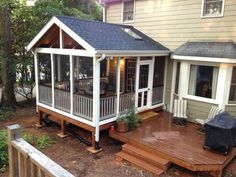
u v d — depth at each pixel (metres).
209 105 9.44
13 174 3.47
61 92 9.12
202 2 9.84
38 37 9.12
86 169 6.89
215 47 9.25
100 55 7.43
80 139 8.89
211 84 9.36
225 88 8.88
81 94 8.38
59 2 15.77
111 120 8.55
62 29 8.18
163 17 11.28
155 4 11.48
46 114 10.48
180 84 10.28
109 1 13.18
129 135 8.28
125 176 6.57
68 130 9.54
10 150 3.41
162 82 11.44
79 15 18.56
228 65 8.67
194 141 7.92
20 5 13.03
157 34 11.66
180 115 9.59
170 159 6.92
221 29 9.51
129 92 9.52
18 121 10.98
